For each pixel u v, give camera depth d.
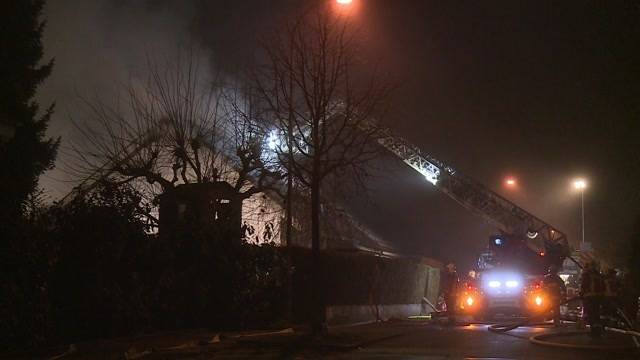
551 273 25.08
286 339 16.36
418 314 32.12
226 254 19.44
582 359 13.07
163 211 21.27
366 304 26.17
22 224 14.01
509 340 16.84
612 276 17.69
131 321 16.81
